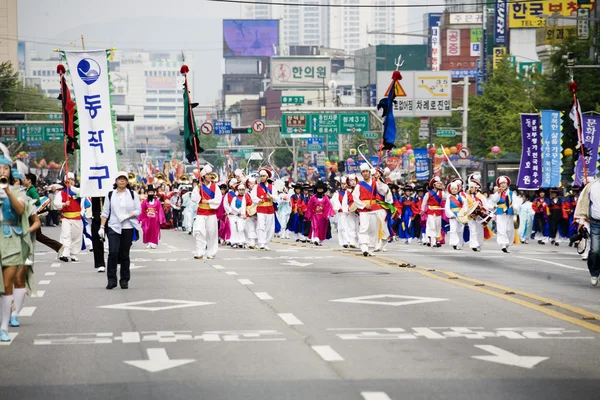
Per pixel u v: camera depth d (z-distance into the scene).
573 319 15.30
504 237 32.69
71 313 16.38
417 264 26.34
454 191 34.03
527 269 24.86
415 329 14.34
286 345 13.01
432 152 63.88
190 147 29.16
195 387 10.52
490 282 21.27
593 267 20.55
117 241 20.27
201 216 28.75
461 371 11.30
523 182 41.72
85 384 10.75
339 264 26.11
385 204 29.52
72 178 28.41
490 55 121.25
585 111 56.38
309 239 41.03
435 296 18.30
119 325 14.97
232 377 10.99
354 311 16.28
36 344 13.31
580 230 28.27
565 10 110.38
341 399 9.92
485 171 59.28
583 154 30.69
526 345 13.05
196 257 28.94
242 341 13.36
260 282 21.08
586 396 10.14
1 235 13.85
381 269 24.34
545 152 41.81
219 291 19.36
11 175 14.23
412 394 10.13
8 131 80.12
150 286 20.62
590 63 57.72
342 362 11.82
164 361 11.96
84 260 28.86
